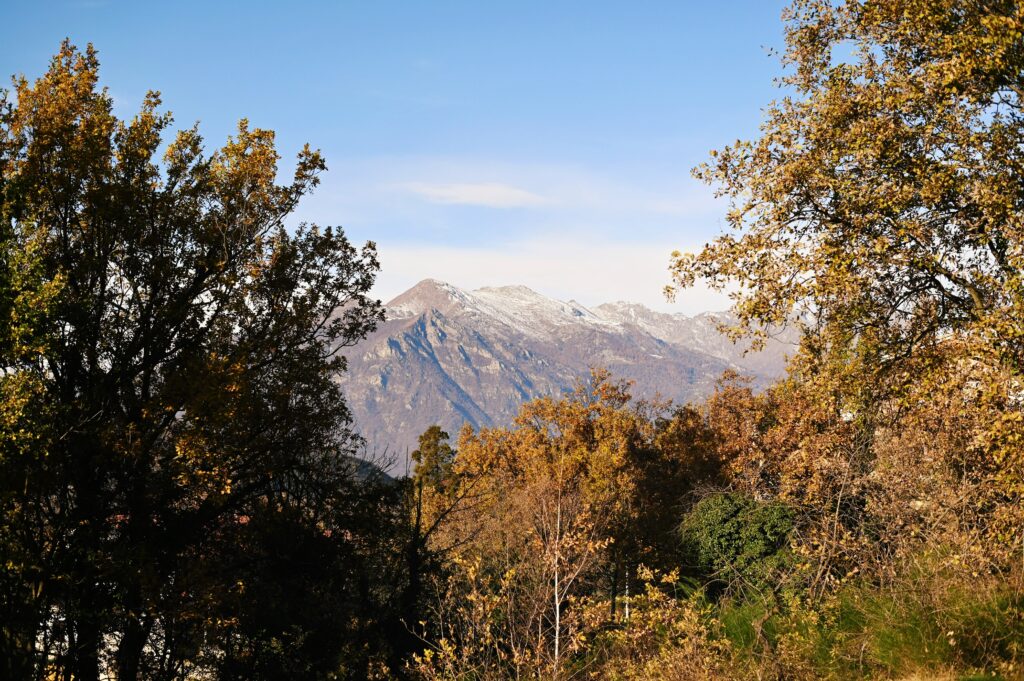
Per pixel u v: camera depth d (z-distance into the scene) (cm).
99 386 1969
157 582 1930
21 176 1834
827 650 917
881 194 1000
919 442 1080
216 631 2069
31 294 1617
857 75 1139
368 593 2517
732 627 1043
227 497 2216
